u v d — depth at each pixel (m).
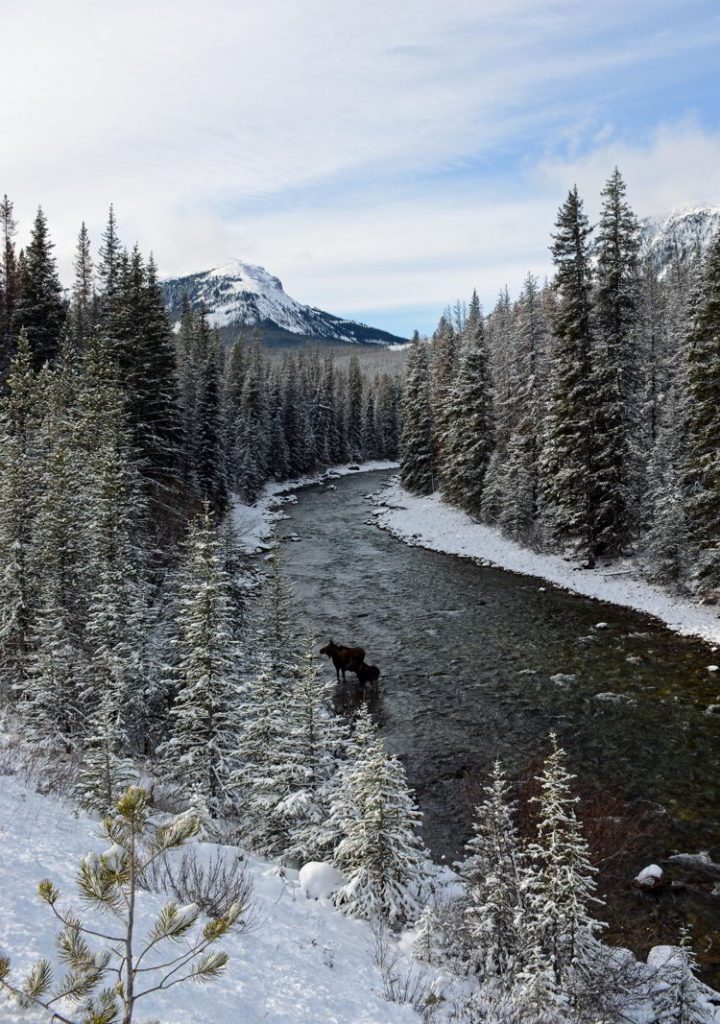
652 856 12.95
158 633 19.03
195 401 55.31
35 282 44.00
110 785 10.83
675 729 18.50
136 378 34.56
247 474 69.31
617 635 26.61
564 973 7.12
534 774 16.16
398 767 9.39
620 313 33.78
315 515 62.84
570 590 33.34
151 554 23.48
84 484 23.09
